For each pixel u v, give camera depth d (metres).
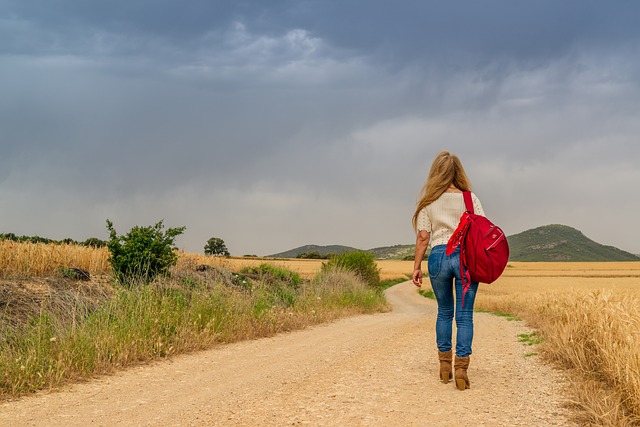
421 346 8.12
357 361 6.77
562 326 7.91
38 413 4.66
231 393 5.16
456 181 5.65
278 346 8.73
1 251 11.34
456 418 4.17
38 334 6.79
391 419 4.16
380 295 29.88
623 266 135.12
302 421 4.14
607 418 3.92
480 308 24.59
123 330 7.75
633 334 5.35
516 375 5.85
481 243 5.15
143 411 4.63
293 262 98.62
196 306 10.00
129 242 12.58
